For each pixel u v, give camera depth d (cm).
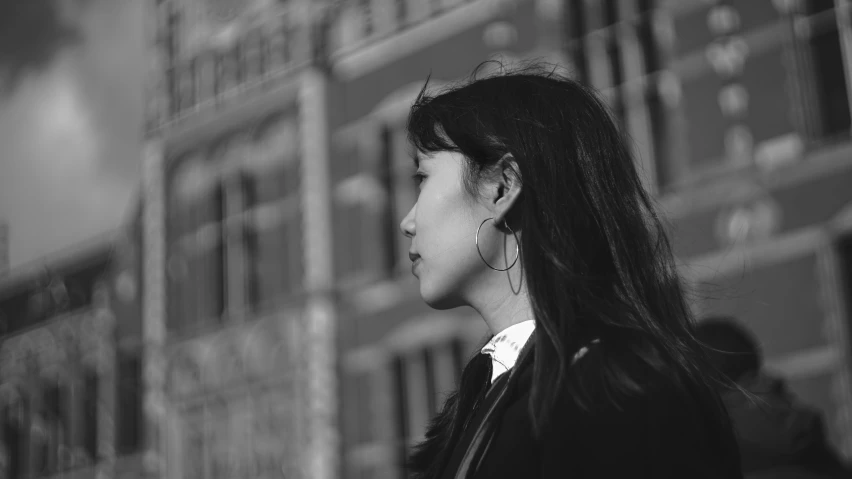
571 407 129
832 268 655
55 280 1149
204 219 1062
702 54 741
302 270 971
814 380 647
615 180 153
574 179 149
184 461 1012
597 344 134
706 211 715
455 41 895
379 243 930
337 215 960
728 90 723
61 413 1122
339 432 912
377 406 895
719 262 696
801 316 661
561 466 127
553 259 142
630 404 126
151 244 1085
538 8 839
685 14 754
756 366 307
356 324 927
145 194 1103
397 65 938
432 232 159
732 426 142
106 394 1085
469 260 157
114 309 1102
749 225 694
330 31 991
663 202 729
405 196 933
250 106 1038
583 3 824
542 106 155
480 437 140
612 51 801
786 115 696
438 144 160
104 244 1123
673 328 152
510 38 856
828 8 696
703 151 730
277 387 963
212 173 1062
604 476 124
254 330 991
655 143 759
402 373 895
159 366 1052
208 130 1069
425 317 884
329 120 977
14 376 1172
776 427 303
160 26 1114
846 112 684
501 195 155
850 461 621
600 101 162
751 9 722
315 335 933
